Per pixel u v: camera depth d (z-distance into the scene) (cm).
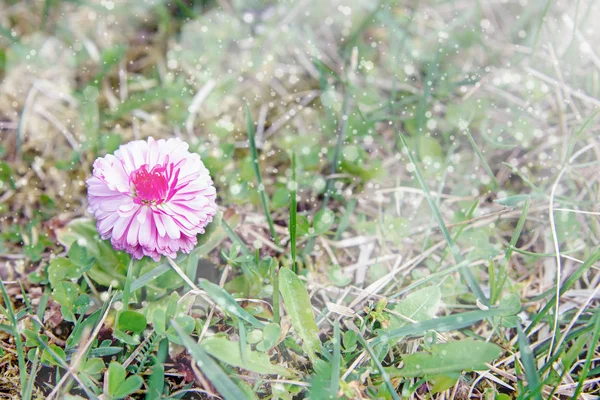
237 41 29
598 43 27
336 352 16
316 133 26
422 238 23
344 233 23
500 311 17
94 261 20
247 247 22
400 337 18
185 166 18
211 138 26
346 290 20
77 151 24
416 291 19
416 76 28
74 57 28
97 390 17
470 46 29
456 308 20
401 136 20
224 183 24
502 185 24
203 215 18
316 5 30
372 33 30
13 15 29
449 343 17
